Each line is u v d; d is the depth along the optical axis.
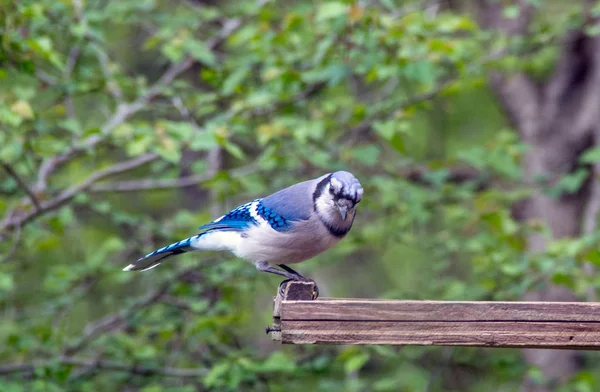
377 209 13.05
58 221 11.77
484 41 15.16
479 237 11.81
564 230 16.55
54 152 10.84
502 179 14.11
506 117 18.00
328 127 12.39
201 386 12.32
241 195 13.43
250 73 12.49
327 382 12.02
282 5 15.00
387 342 6.63
